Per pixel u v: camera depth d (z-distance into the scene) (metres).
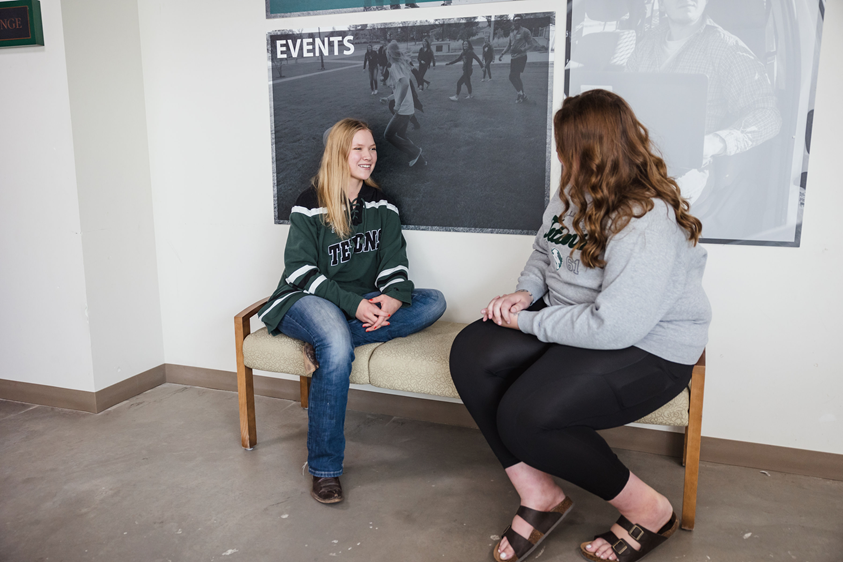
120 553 1.76
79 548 1.79
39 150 2.63
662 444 2.37
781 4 2.00
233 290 2.95
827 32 1.98
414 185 2.56
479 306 2.57
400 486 2.13
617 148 1.54
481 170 2.46
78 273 2.67
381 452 2.39
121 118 2.80
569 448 1.54
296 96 2.65
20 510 1.98
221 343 3.02
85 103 2.62
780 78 2.04
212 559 1.74
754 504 2.01
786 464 2.25
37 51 2.54
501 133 2.40
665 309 1.56
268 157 2.75
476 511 1.98
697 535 1.84
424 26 2.42
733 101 2.10
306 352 2.13
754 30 2.04
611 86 2.22
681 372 1.66
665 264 1.49
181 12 2.77
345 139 2.26
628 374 1.57
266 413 2.77
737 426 2.29
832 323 2.13
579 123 1.56
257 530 1.88
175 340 3.11
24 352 2.86
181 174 2.93
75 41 2.55
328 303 2.17
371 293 2.41
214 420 2.69
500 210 2.46
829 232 2.08
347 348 2.04
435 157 2.51
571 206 1.70
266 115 2.72
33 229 2.71
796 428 2.23
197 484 2.15
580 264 1.65
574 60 2.25
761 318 2.20
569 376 1.55
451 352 1.84
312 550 1.78
